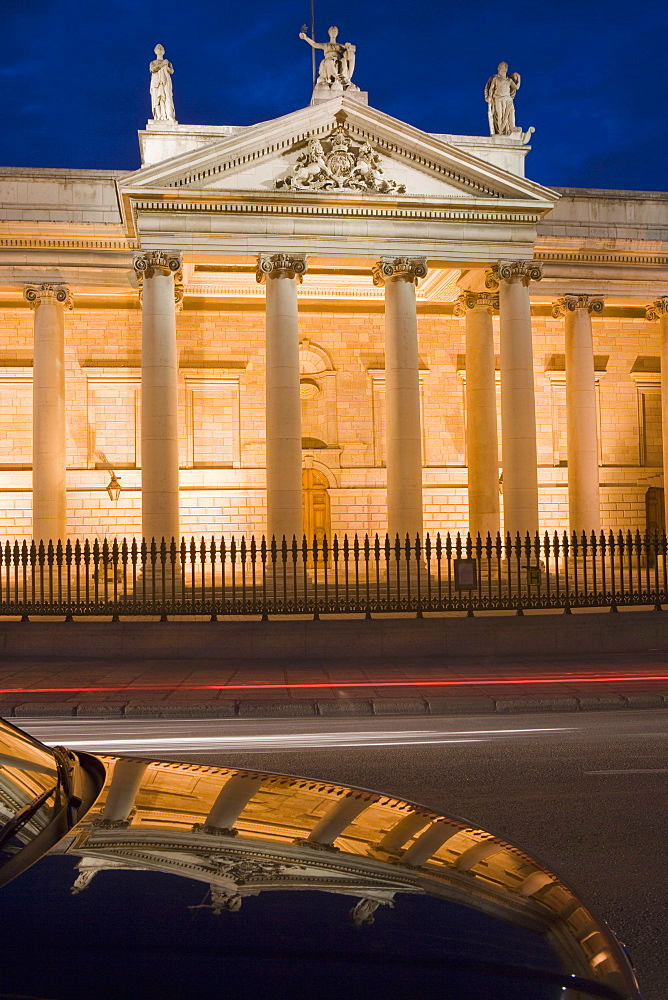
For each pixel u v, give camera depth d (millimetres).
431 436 36125
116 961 2029
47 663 17469
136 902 2320
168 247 26516
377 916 2379
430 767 8938
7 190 30703
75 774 3371
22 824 2752
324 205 27016
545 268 32344
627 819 6980
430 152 27500
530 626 18938
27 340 34125
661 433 37625
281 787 3436
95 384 34281
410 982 2061
